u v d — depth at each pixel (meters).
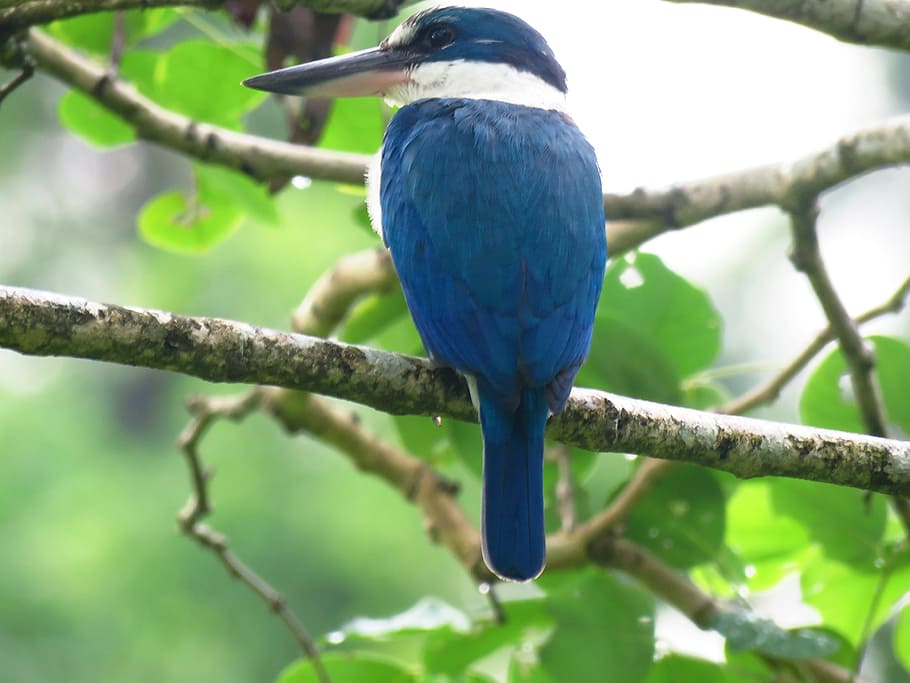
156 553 17.34
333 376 6.51
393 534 17.69
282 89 8.71
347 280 9.64
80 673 16.45
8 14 7.56
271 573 17.39
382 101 9.88
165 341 6.11
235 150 9.53
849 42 8.27
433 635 8.45
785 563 9.60
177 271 19.42
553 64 8.81
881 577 8.79
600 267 7.49
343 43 9.71
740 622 8.10
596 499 15.80
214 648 16.91
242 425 18.09
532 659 8.55
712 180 9.34
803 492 8.94
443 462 10.22
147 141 9.56
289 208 19.48
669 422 6.89
